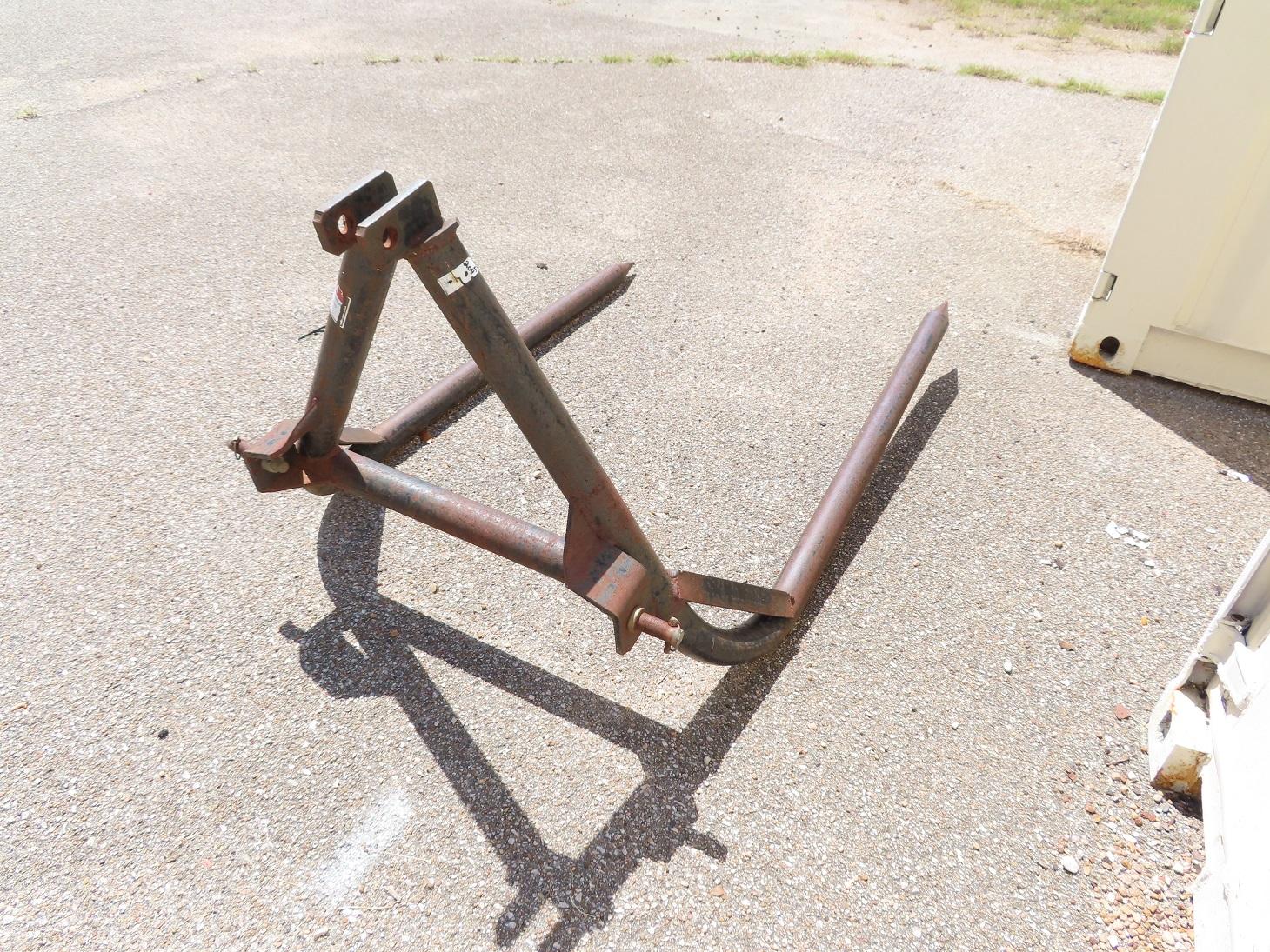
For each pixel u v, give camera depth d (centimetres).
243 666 251
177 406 359
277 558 288
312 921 193
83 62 785
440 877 201
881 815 215
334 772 224
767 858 205
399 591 276
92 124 648
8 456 330
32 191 545
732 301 441
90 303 429
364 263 197
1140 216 347
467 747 230
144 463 328
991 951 188
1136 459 339
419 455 334
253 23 900
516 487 319
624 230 508
